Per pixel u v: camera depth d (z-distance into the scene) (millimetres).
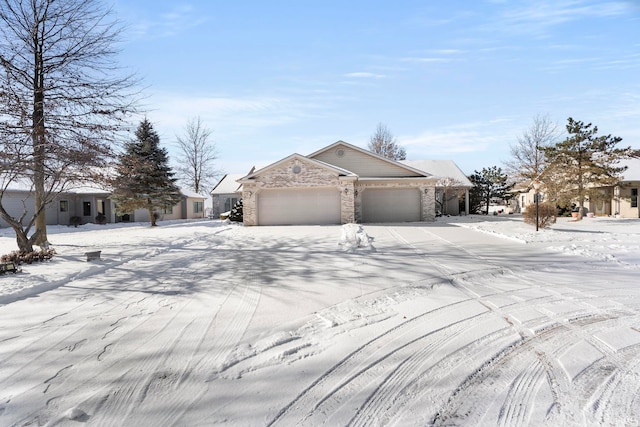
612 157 22672
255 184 20391
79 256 10266
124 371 3547
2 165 8898
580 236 13602
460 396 3086
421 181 22000
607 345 4066
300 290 6496
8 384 3328
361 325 4734
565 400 3008
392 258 9477
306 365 3650
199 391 3186
